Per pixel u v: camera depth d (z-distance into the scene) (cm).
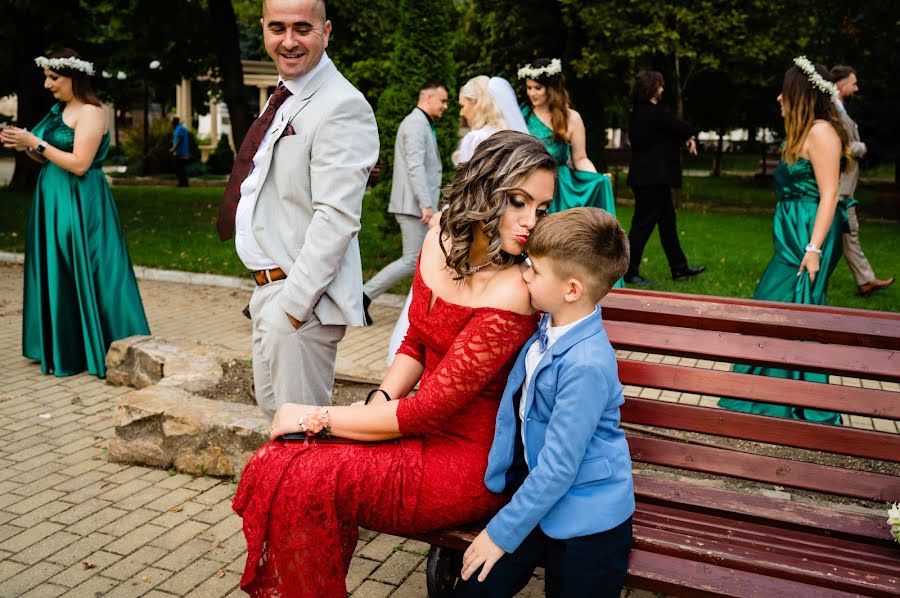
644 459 283
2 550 323
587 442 221
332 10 1645
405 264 679
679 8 1528
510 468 243
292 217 323
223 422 385
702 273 886
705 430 278
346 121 314
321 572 235
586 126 1967
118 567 312
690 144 836
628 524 232
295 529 233
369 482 236
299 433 246
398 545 334
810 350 268
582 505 226
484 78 540
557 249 223
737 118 2659
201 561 317
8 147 528
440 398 233
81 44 1423
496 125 535
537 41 2002
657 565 232
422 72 905
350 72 2045
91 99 540
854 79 664
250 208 332
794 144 450
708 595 222
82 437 442
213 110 2981
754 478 271
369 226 1207
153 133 2553
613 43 1623
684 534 248
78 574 307
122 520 349
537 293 229
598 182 539
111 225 559
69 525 344
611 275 225
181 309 762
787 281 464
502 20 2000
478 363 231
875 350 263
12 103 3356
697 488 275
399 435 241
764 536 250
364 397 474
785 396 270
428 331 247
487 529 228
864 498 260
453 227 236
